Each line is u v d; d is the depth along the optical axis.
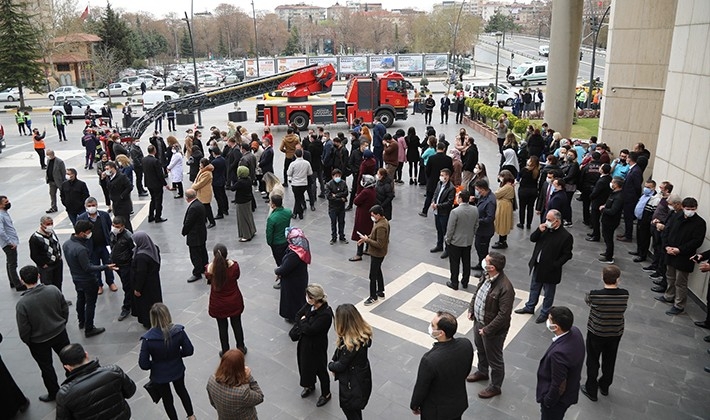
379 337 7.41
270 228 8.44
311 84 26.75
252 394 4.49
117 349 7.35
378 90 26.27
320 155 14.13
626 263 9.87
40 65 41.06
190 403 5.71
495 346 5.92
